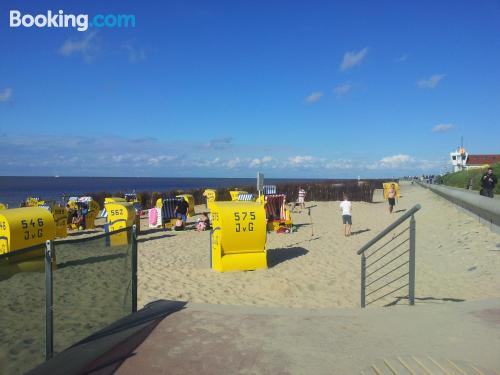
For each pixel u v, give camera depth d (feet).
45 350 14.25
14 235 31.65
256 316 18.16
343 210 57.67
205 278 34.06
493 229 41.45
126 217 52.85
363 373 12.94
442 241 44.01
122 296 18.48
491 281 27.96
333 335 15.93
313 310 19.07
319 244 50.31
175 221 68.80
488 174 66.08
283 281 32.60
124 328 16.83
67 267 16.44
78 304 15.89
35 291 14.44
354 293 29.55
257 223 36.81
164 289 30.73
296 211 99.30
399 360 13.64
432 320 17.20
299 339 15.61
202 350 14.74
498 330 15.78
